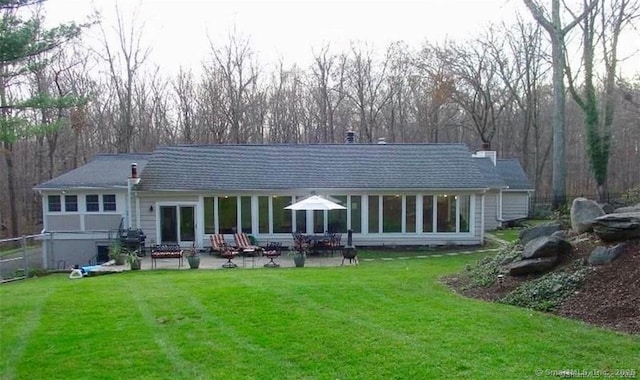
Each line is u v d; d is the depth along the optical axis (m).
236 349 6.82
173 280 12.79
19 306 9.55
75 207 21.36
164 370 6.16
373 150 24.61
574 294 8.39
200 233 21.70
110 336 7.46
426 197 22.14
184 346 6.97
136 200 21.48
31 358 6.63
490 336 6.99
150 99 40.09
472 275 11.06
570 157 43.66
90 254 21.25
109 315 8.68
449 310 8.46
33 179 36.34
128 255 18.20
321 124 45.19
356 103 45.72
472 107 38.94
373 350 6.62
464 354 6.37
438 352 6.47
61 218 21.23
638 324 7.05
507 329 7.28
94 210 21.39
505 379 5.61
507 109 44.34
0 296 10.88
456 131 47.75
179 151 24.12
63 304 9.64
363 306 8.89
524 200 31.44
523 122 42.25
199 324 8.00
